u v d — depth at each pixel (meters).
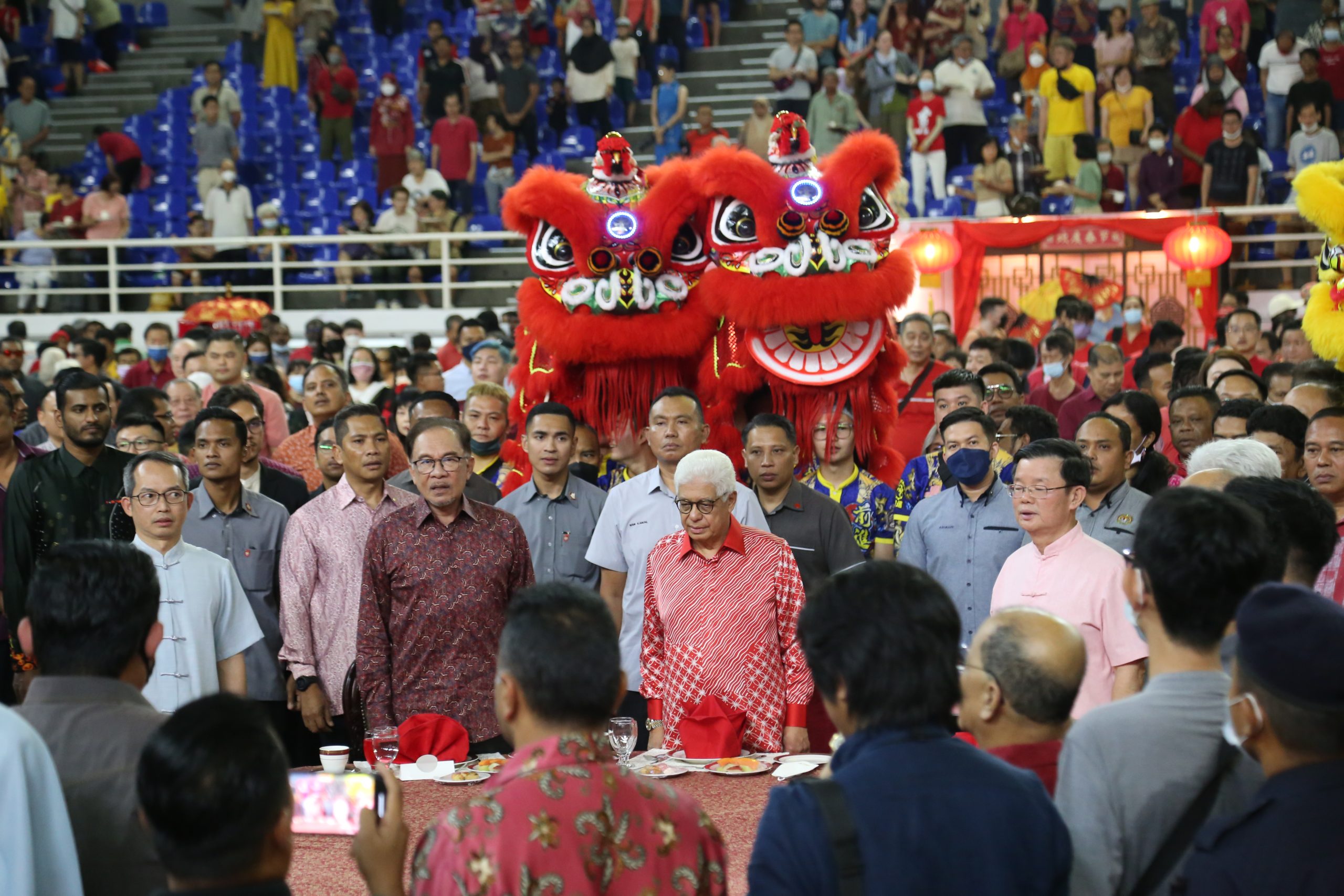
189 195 17.72
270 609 5.54
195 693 4.40
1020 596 4.29
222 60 20.16
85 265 15.53
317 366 7.41
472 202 16.34
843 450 6.20
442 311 14.87
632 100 17.42
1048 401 9.16
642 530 5.31
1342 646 2.15
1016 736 2.59
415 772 4.09
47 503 5.59
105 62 20.14
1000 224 13.23
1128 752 2.41
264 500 5.64
